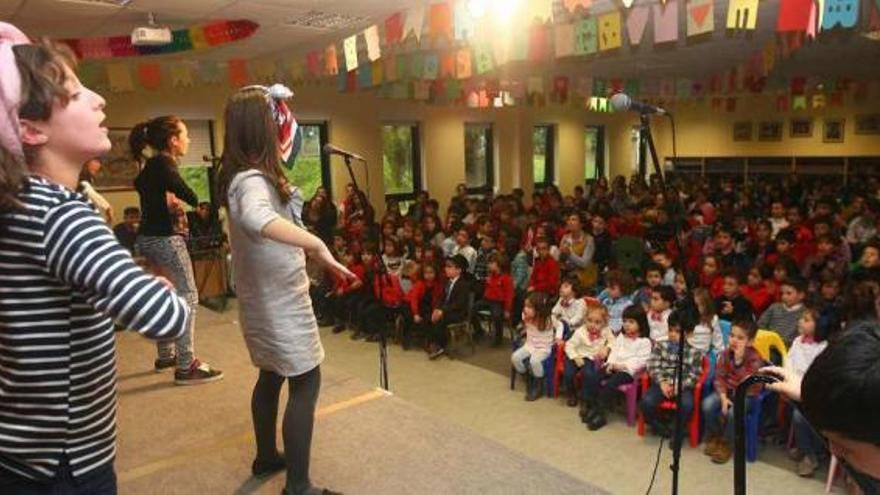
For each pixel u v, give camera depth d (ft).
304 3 13.73
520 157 35.14
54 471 2.90
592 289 16.10
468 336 17.17
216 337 11.21
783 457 10.71
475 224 23.04
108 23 14.80
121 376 9.20
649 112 6.71
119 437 7.33
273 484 6.30
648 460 10.77
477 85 24.67
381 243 19.61
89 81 16.63
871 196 25.82
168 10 13.85
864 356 1.91
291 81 22.18
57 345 2.78
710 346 11.35
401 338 17.99
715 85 27.68
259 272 5.22
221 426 7.60
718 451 10.67
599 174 41.29
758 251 18.97
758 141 39.04
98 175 21.03
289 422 5.56
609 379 12.15
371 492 6.15
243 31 15.39
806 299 12.62
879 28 14.21
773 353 11.72
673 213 7.24
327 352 17.08
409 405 8.18
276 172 5.22
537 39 14.55
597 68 25.11
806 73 28.43
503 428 12.15
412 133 31.17
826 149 36.70
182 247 8.63
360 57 18.80
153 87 18.02
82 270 2.64
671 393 11.22
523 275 18.22
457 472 6.53
